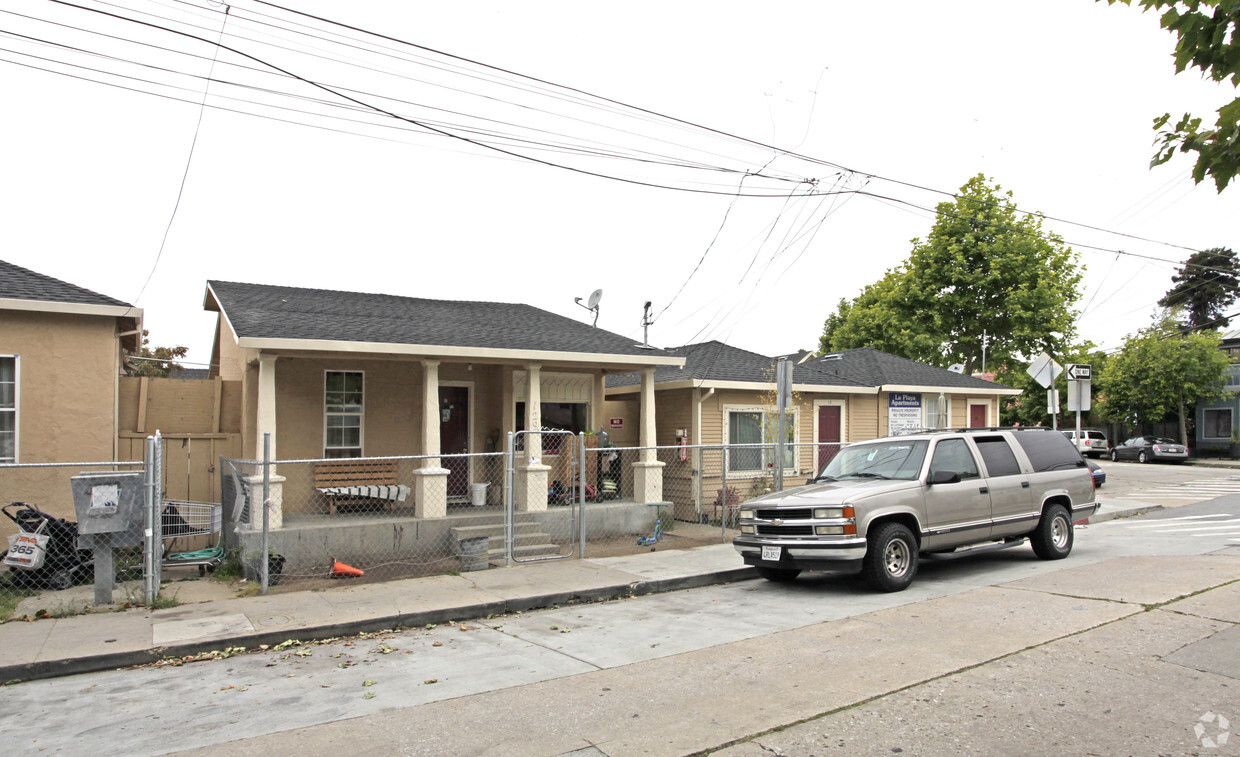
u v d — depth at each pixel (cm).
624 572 1023
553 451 1545
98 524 829
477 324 1478
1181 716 483
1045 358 1705
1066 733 463
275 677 631
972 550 1138
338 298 1489
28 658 657
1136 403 3722
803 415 1811
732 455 1684
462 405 1489
